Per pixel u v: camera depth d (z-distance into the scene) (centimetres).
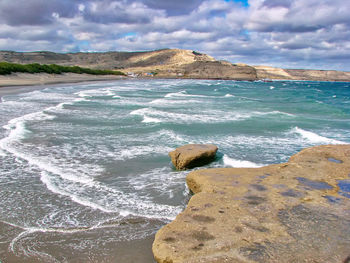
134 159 986
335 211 471
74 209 597
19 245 462
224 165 929
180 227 426
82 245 467
